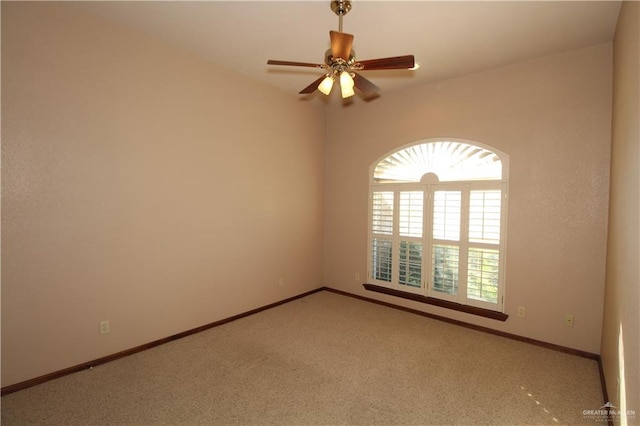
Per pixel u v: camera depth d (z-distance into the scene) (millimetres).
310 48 3049
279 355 2857
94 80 2539
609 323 2332
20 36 2188
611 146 2680
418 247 3908
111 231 2680
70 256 2467
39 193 2305
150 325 2961
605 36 2664
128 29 2717
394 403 2201
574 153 2908
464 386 2406
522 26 2543
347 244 4645
